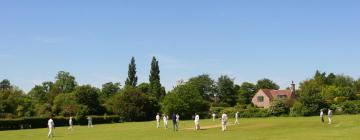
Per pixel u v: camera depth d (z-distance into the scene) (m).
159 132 54.56
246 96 181.88
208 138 41.88
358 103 113.00
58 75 165.88
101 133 55.72
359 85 180.25
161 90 166.00
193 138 42.41
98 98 127.12
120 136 48.44
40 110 118.88
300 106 110.62
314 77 182.88
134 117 114.94
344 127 52.59
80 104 112.81
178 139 41.66
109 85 179.62
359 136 36.97
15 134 59.78
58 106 118.56
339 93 139.12
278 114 113.94
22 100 120.56
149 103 118.12
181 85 118.19
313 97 110.75
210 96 191.75
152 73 168.75
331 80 188.50
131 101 115.38
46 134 57.88
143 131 57.59
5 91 118.94
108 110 120.62
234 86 188.38
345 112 111.50
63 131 65.06
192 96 116.69
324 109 111.25
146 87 168.62
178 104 114.75
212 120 95.12
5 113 108.31
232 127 62.44
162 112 119.56
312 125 60.75
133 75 181.12
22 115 113.06
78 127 80.75
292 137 38.81
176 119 57.56
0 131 74.94
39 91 163.12
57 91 162.38
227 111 117.31
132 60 182.12
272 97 167.62
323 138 36.50
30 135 56.16
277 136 40.84
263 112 114.69
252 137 41.03
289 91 170.75
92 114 117.19
